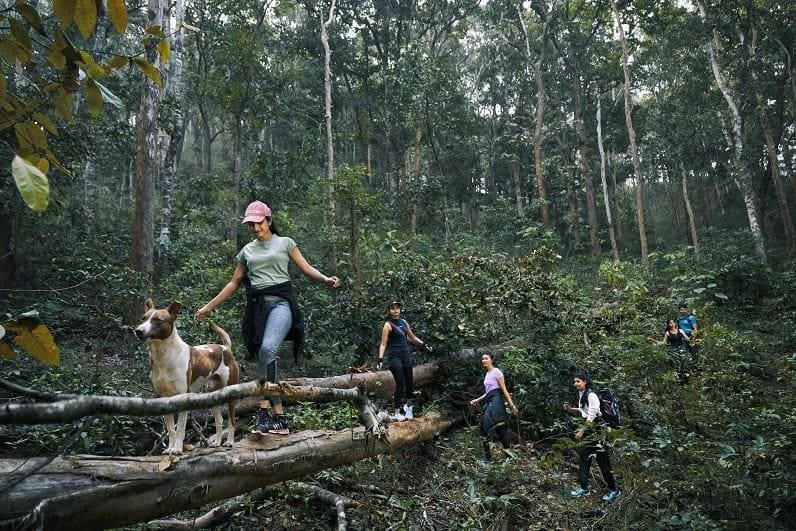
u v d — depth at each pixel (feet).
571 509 18.06
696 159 90.99
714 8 71.92
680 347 32.94
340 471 17.21
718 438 23.00
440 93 72.02
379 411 16.46
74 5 6.82
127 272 29.14
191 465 9.78
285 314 12.84
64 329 27.84
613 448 18.85
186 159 130.72
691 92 84.33
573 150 110.63
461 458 19.97
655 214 139.44
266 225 13.16
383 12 87.92
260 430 12.32
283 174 54.75
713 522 16.16
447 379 26.81
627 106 76.02
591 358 29.40
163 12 36.88
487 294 29.17
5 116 7.88
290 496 15.06
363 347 27.07
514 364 25.79
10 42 7.51
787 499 17.88
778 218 102.47
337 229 41.68
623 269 59.16
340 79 98.73
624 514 17.33
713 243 81.20
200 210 58.18
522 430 25.23
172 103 47.67
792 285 53.47
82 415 5.85
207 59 53.98
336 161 94.79
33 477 7.88
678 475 19.03
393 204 67.41
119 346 27.22
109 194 66.59
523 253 67.21
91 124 38.91
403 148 89.15
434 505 17.34
